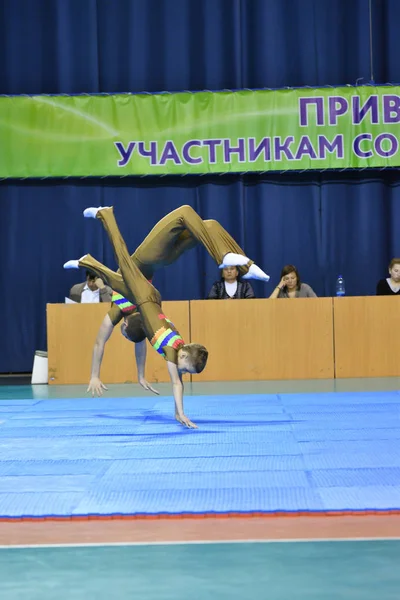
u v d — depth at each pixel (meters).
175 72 13.69
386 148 12.88
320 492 4.67
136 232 13.48
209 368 11.16
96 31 13.59
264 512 4.27
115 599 3.17
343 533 3.96
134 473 5.33
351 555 3.63
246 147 12.91
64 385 11.19
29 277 13.51
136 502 4.54
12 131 12.88
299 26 13.68
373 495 4.57
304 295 11.48
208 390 10.16
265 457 5.78
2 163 12.89
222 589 3.25
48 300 13.52
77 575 3.46
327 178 13.49
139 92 13.20
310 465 5.45
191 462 5.66
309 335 11.13
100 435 6.94
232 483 4.96
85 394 10.14
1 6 13.60
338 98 12.88
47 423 7.71
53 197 13.44
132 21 13.68
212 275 13.41
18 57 13.63
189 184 13.50
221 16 13.66
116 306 7.81
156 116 12.94
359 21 13.57
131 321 7.71
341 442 6.31
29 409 8.80
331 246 13.55
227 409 8.38
